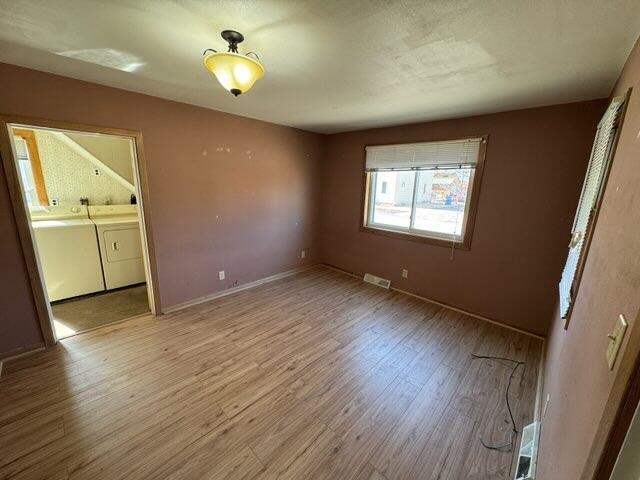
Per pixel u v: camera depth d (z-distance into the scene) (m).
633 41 1.40
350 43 1.56
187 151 3.04
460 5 1.21
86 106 2.34
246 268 3.90
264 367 2.30
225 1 1.23
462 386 2.15
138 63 1.93
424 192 3.58
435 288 3.58
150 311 3.19
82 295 3.52
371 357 2.47
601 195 1.35
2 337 2.25
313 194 4.62
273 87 2.30
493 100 2.48
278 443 1.64
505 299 3.04
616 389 0.56
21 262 2.27
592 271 1.21
